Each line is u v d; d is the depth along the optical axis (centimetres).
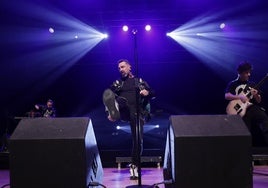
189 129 310
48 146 307
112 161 700
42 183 308
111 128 1016
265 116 519
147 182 470
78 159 305
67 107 1199
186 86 1141
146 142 940
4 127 1148
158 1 868
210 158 302
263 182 447
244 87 525
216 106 1133
